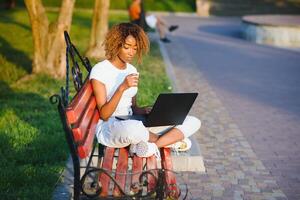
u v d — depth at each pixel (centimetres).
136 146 442
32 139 611
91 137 419
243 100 901
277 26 1719
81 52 1339
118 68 470
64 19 977
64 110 375
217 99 902
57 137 623
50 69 990
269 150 633
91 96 458
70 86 916
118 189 393
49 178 502
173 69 1198
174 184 425
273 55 1464
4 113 726
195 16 2856
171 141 465
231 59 1368
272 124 751
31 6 966
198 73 1152
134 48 460
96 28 1227
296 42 1723
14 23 2005
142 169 426
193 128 480
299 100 910
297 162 592
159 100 438
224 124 743
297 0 3200
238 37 1908
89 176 472
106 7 1219
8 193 464
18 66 1119
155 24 1670
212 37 1878
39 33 980
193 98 458
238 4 3077
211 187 511
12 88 900
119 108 475
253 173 553
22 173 508
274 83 1056
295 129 727
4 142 595
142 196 388
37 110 754
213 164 576
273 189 512
